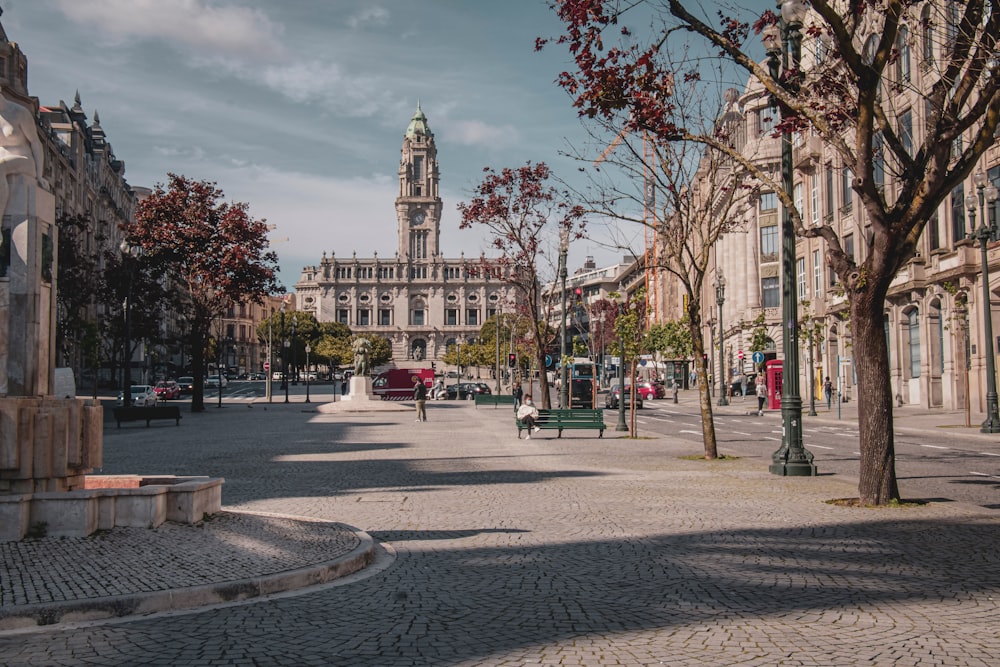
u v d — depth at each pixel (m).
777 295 66.44
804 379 60.06
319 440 27.58
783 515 11.51
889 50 11.17
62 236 48.16
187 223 47.38
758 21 13.06
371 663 5.49
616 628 6.26
